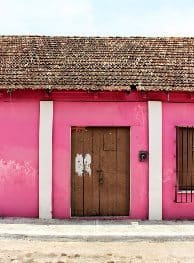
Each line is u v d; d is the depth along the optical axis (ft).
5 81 40.83
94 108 41.24
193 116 41.32
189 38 48.52
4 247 32.68
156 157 41.04
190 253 31.24
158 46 47.01
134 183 41.16
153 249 32.32
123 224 38.99
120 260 29.35
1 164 41.37
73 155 41.57
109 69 42.80
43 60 44.42
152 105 41.09
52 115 41.11
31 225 38.29
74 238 35.06
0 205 41.32
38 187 41.04
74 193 41.45
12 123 41.34
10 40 48.06
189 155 41.47
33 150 41.22
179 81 41.27
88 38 48.19
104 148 41.55
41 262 28.81
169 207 41.06
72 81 40.88
